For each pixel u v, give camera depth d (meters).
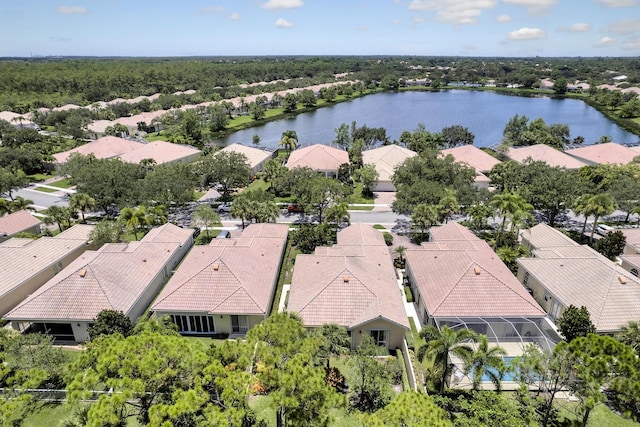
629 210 61.34
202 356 24.00
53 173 99.56
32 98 181.12
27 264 47.91
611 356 26.92
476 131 146.62
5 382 30.61
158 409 20.58
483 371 29.61
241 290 41.72
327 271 43.53
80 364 24.14
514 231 61.16
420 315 43.84
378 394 31.64
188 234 58.72
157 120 151.00
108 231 55.53
